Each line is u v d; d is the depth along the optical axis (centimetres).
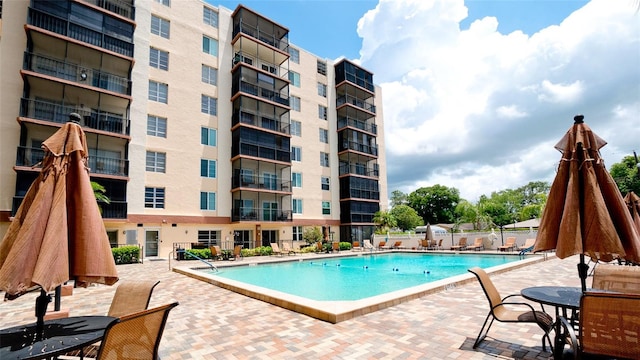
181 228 2120
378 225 3231
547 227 380
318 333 497
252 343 460
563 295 378
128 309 405
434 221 5981
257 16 2617
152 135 2094
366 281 1300
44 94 1788
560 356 350
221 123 2431
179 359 407
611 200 355
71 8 1805
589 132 382
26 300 806
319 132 3197
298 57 3141
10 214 1551
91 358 331
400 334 483
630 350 262
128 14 2078
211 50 2478
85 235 299
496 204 5094
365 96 3675
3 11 1664
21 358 231
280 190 2667
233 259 1873
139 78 2070
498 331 487
